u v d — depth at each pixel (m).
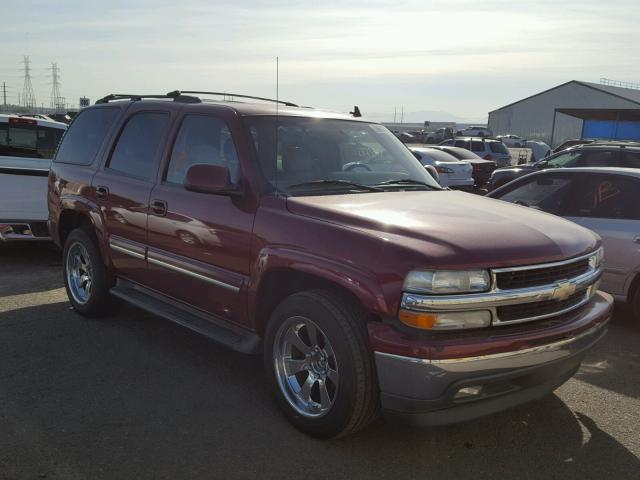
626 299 5.98
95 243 5.55
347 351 3.30
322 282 3.57
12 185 7.77
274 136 4.27
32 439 3.51
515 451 3.53
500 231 3.41
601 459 3.46
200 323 4.42
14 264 8.12
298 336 3.68
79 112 6.21
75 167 5.84
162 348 5.03
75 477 3.14
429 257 3.07
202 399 4.09
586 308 3.75
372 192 4.17
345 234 3.40
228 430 3.67
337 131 4.67
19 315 5.84
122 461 3.30
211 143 4.42
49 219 6.31
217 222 4.10
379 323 3.19
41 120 8.03
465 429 3.78
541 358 3.29
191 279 4.40
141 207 4.81
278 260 3.65
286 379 3.76
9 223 7.82
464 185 17.61
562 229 3.76
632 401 4.25
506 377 3.19
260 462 3.33
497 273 3.17
